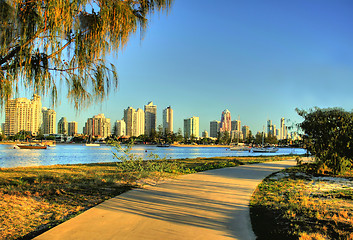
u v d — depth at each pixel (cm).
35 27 520
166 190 977
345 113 1559
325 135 1568
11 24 502
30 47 530
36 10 522
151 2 620
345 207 756
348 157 1540
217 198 857
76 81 606
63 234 509
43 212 666
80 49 567
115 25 565
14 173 1389
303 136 1678
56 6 488
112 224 573
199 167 1900
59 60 575
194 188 1030
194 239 498
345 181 1323
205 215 661
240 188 1057
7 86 541
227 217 650
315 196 931
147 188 1016
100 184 1055
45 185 991
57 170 1609
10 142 11794
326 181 1320
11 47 544
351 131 1509
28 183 1048
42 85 568
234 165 2159
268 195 940
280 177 1445
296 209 718
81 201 783
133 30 616
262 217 652
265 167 1973
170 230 544
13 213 639
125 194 889
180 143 19375
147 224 579
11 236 506
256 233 544
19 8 495
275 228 570
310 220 620
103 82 618
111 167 1884
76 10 531
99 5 567
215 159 2986
